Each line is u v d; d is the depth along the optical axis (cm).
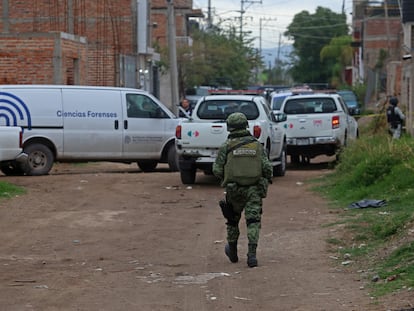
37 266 1546
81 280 1425
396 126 3728
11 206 2273
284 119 3116
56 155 3173
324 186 2677
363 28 10294
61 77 3994
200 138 2727
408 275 1331
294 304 1232
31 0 5528
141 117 3284
